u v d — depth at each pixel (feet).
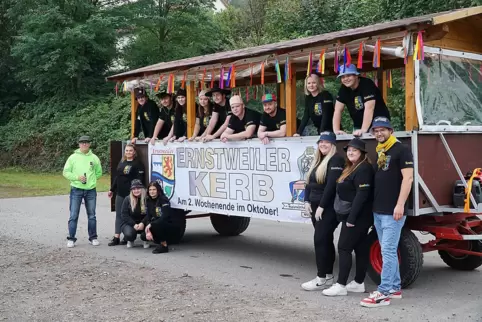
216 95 27.09
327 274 20.07
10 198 54.03
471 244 22.25
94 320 16.62
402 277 19.42
